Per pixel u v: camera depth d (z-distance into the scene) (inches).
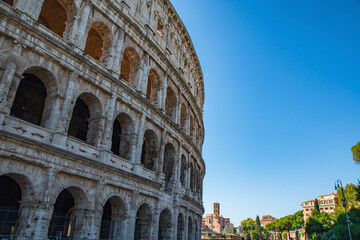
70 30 1325.0
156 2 2058.3
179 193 1974.7
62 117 1168.8
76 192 1233.4
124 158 1518.2
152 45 1828.2
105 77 1395.2
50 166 1079.6
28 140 1008.9
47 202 1047.6
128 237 1400.1
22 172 1011.9
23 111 1419.8
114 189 1366.9
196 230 2534.5
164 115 1828.2
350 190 3356.3
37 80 1451.8
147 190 1583.4
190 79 2696.9
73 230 1194.6
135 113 1599.4
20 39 1073.5
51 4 1617.9
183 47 2498.8
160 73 1950.1
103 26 1520.7
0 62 1016.9
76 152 1212.5
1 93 987.9
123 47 1601.9
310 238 5012.3
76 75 1259.8
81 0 1386.6
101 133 1348.4
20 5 1117.1
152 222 1621.6
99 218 1241.4
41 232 1012.5
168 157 2018.9
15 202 1358.3
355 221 2790.4
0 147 954.7
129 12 1697.8
